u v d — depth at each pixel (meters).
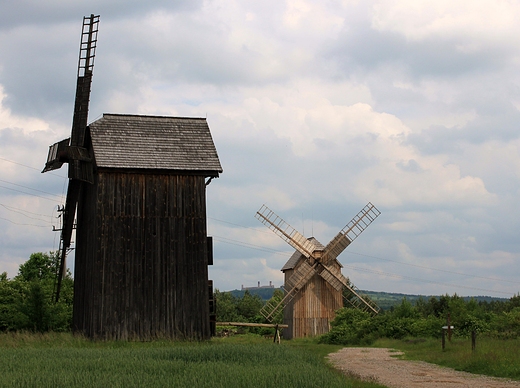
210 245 33.22
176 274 31.80
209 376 16.27
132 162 32.00
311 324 54.97
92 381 15.19
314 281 56.00
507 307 69.31
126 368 17.80
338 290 56.19
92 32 33.47
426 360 25.48
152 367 18.00
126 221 31.61
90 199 33.38
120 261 31.16
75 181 33.69
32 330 38.50
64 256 36.03
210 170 33.00
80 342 28.84
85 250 34.06
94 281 30.69
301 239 56.94
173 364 18.67
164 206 32.28
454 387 17.34
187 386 14.77
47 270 58.47
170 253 31.91
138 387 14.57
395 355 28.62
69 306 42.97
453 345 30.00
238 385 14.95
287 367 18.28
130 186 32.03
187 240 32.28
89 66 33.38
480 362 21.72
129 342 29.89
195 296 31.88
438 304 61.00
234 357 21.34
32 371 16.86
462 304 42.38
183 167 32.59
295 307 55.09
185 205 32.62
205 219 32.75
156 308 31.22
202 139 34.41
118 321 30.61
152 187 32.34
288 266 60.41
